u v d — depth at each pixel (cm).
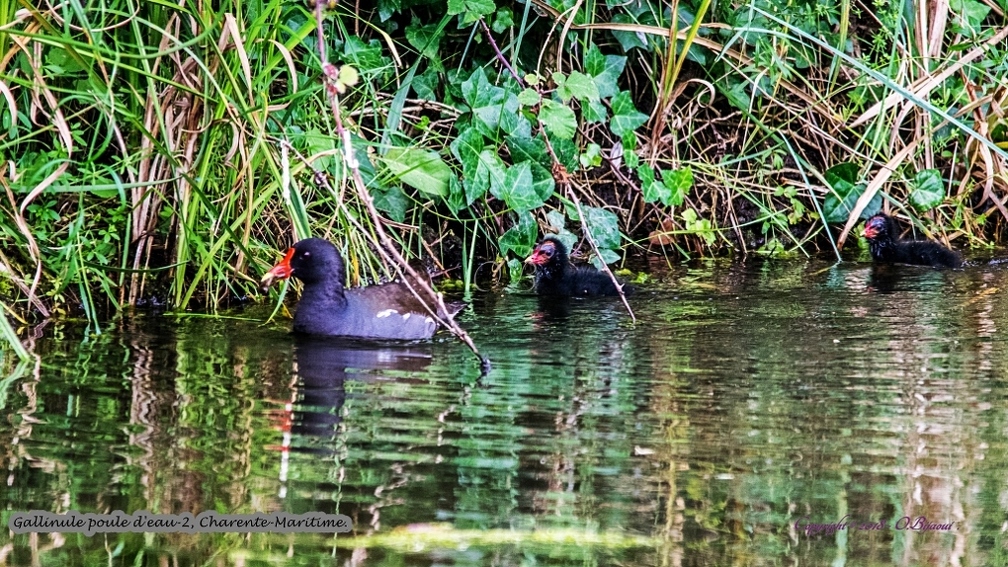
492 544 689
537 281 1442
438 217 1552
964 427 877
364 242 1391
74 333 1161
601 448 830
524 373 1034
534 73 1623
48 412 891
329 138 1330
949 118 1416
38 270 1207
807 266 1590
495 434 859
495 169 1481
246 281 1353
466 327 1234
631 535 702
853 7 1817
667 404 936
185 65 1258
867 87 1752
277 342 1146
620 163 1669
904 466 799
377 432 860
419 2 1552
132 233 1291
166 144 1238
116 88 1298
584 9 1630
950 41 1847
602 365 1060
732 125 1747
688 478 780
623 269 1568
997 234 1803
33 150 1311
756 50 1670
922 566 680
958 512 737
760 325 1225
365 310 1197
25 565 666
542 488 762
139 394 945
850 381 1000
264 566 666
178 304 1288
